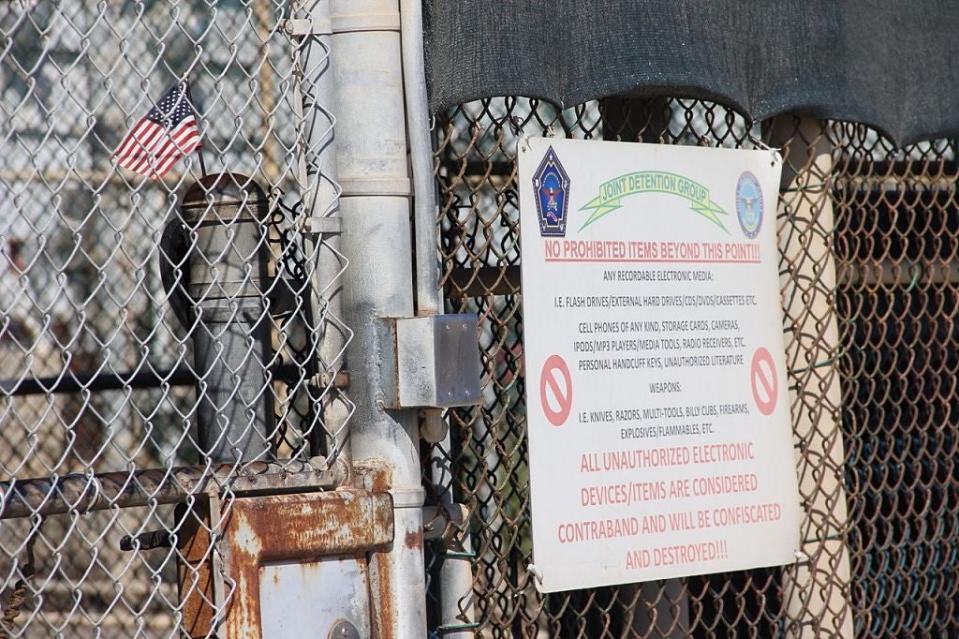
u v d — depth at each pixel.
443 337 3.59
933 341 5.16
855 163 5.13
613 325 4.05
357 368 3.65
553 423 3.91
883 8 4.72
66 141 4.91
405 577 3.62
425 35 3.92
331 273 3.64
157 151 3.41
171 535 3.28
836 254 5.09
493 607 4.00
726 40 4.32
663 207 4.21
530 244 3.92
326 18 3.69
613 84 4.07
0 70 4.69
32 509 3.04
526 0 3.95
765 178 4.47
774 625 4.53
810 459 4.63
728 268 4.35
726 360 4.31
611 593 4.60
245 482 3.38
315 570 3.48
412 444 3.68
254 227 3.69
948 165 5.45
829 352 4.65
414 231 3.92
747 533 4.30
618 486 4.02
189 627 3.40
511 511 4.67
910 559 5.38
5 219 4.86
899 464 4.87
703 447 4.22
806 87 4.50
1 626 3.15
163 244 3.67
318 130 3.68
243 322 3.65
